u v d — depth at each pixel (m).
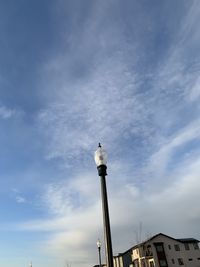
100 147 6.92
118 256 62.88
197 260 56.62
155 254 54.09
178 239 60.03
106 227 5.96
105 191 6.41
